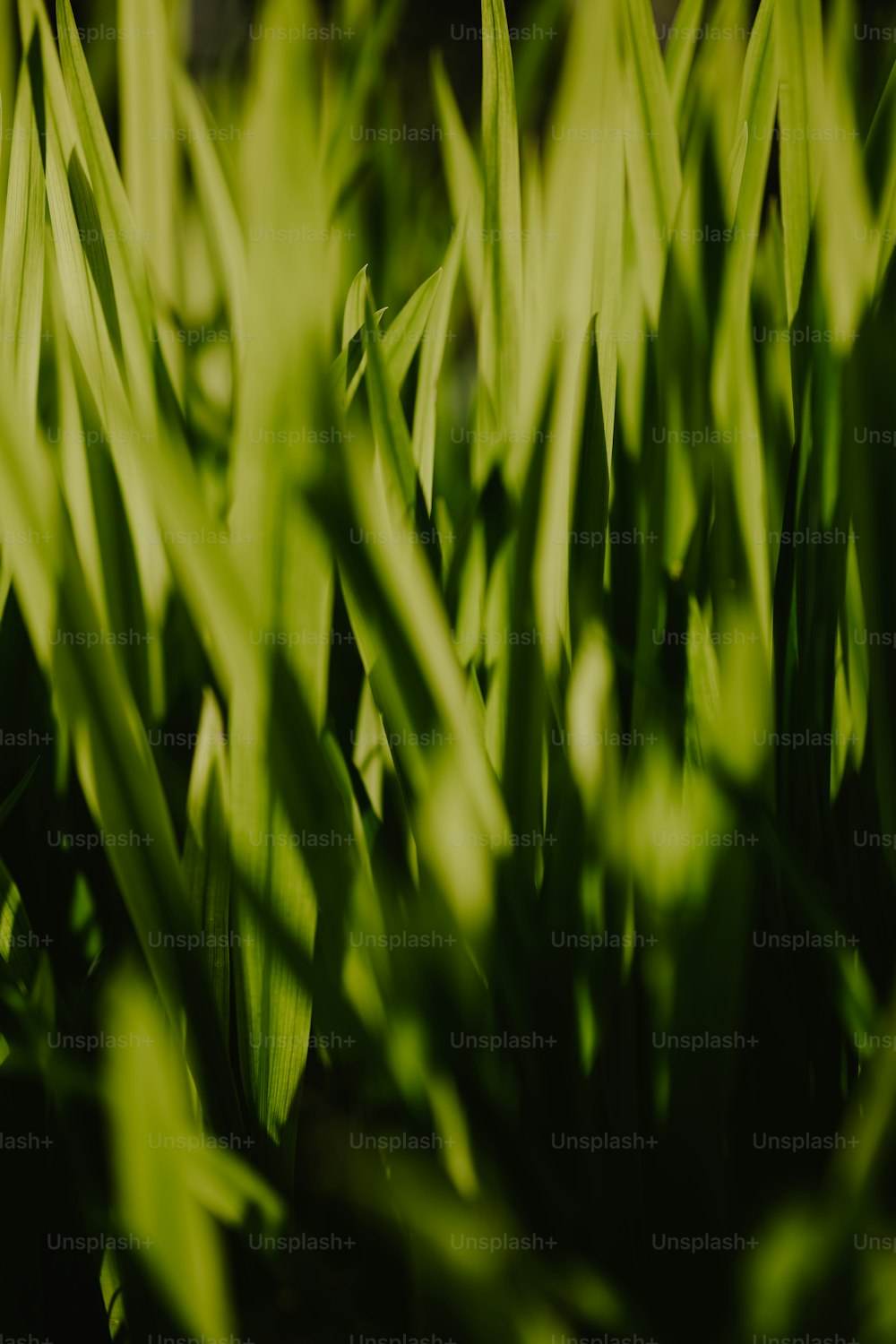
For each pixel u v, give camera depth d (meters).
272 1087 0.86
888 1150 0.80
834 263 0.87
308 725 0.82
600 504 0.87
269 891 0.84
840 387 0.87
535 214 0.95
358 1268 0.87
